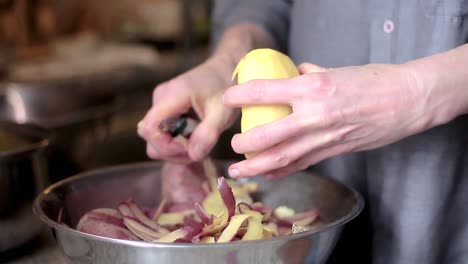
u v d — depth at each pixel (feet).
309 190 2.56
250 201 2.54
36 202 2.21
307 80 2.03
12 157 2.53
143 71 6.67
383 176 2.80
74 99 4.38
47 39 7.52
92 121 4.31
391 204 2.80
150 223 2.34
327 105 2.03
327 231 2.02
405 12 2.64
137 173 2.62
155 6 8.17
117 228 2.25
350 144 2.17
